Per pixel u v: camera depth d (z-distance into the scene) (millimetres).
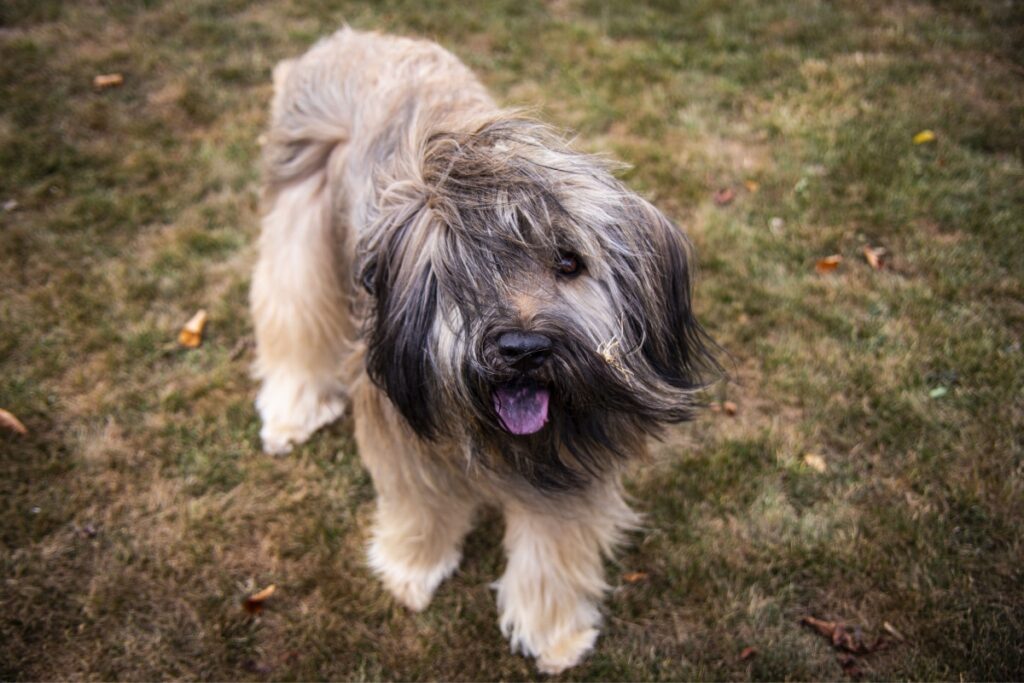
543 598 1105
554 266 832
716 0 2199
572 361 843
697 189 1650
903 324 1422
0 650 1116
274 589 1181
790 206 1614
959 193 1608
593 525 1080
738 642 1132
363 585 1192
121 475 1277
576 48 2037
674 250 933
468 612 1174
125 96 1881
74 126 1789
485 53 2027
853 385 1355
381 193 902
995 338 1392
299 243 1254
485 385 845
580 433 934
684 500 1251
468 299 817
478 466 965
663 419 951
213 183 1688
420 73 1173
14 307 1465
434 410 899
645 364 911
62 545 1205
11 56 1970
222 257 1568
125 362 1406
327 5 2199
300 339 1299
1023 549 1167
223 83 1938
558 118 1805
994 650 1088
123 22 2115
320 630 1149
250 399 1378
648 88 1913
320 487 1284
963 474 1245
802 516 1231
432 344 861
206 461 1302
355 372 1069
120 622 1146
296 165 1247
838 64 1955
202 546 1213
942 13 2131
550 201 805
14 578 1171
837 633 1123
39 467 1272
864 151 1700
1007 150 1701
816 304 1465
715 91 1893
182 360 1422
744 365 1396
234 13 2166
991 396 1318
